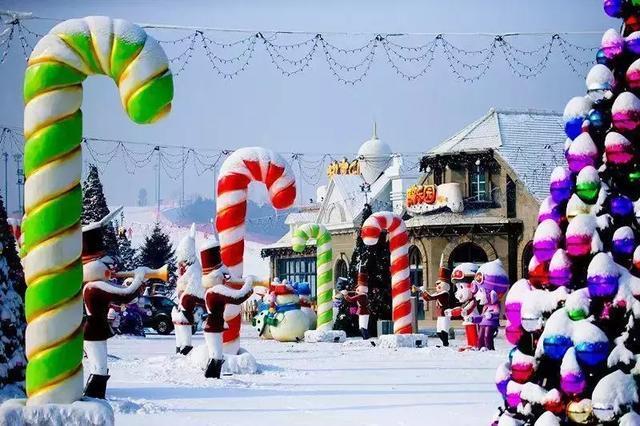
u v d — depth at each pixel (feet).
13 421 30.66
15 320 40.40
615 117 29.68
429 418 42.93
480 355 84.23
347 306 122.21
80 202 32.35
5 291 40.37
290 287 114.62
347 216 194.49
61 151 31.81
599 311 29.19
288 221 216.74
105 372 42.75
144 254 239.30
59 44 31.83
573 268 29.84
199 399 49.57
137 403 45.83
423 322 163.73
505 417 30.07
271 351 91.56
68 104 31.99
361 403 48.39
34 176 31.73
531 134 171.32
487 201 165.17
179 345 75.82
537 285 30.63
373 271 119.65
